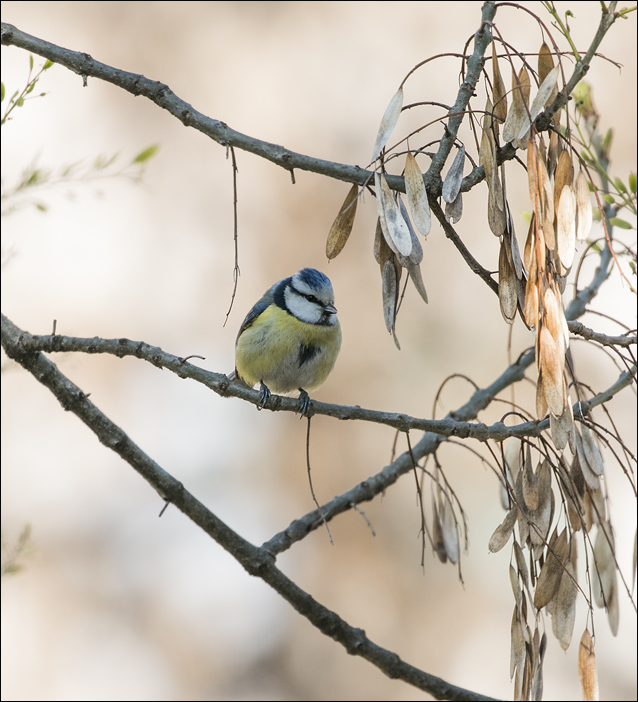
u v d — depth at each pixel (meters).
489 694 12.12
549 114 3.73
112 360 13.89
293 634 12.95
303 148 15.12
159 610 12.77
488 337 13.78
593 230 6.83
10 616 12.06
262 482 13.77
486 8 4.03
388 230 3.78
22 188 5.77
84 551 12.76
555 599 3.96
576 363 12.31
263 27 15.80
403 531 13.23
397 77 15.27
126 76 4.22
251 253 14.56
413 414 13.52
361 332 13.93
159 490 4.99
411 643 12.67
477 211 14.24
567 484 4.05
